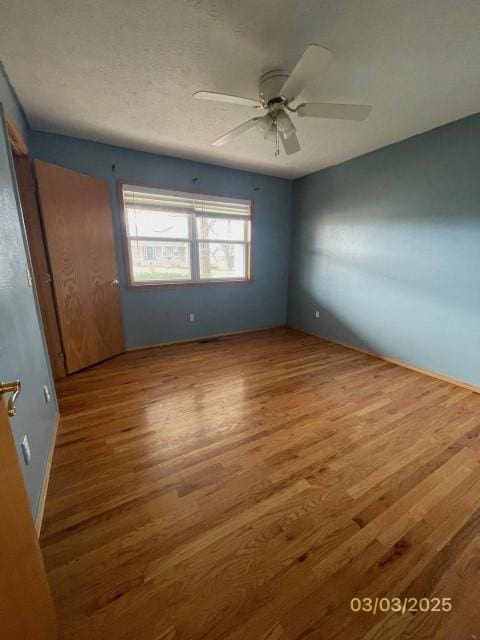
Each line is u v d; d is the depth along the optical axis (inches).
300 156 134.1
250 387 103.7
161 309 148.6
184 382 107.5
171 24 56.6
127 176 126.8
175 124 101.7
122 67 70.1
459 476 62.1
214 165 147.4
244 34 59.4
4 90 69.8
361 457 67.8
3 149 60.2
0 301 45.6
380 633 36.2
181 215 146.3
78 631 36.1
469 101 85.8
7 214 56.8
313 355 138.6
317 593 40.5
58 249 104.9
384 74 72.6
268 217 172.7
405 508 54.2
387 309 130.3
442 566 44.0
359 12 53.9
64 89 79.4
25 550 28.5
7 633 23.4
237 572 43.1
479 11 53.6
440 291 110.0
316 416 85.0
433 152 105.7
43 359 74.6
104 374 114.0
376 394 99.2
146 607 38.7
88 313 118.4
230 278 168.2
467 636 35.9
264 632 36.3
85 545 46.9
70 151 113.2
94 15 54.3
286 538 48.4
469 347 103.2
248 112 92.7
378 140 115.3
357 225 139.3
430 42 61.5
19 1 51.1
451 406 91.4
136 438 74.2
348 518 52.1
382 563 44.4
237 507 54.3
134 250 138.2
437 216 107.7
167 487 58.8
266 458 67.3
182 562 44.4
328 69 70.3
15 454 30.3
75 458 66.8
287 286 192.4
